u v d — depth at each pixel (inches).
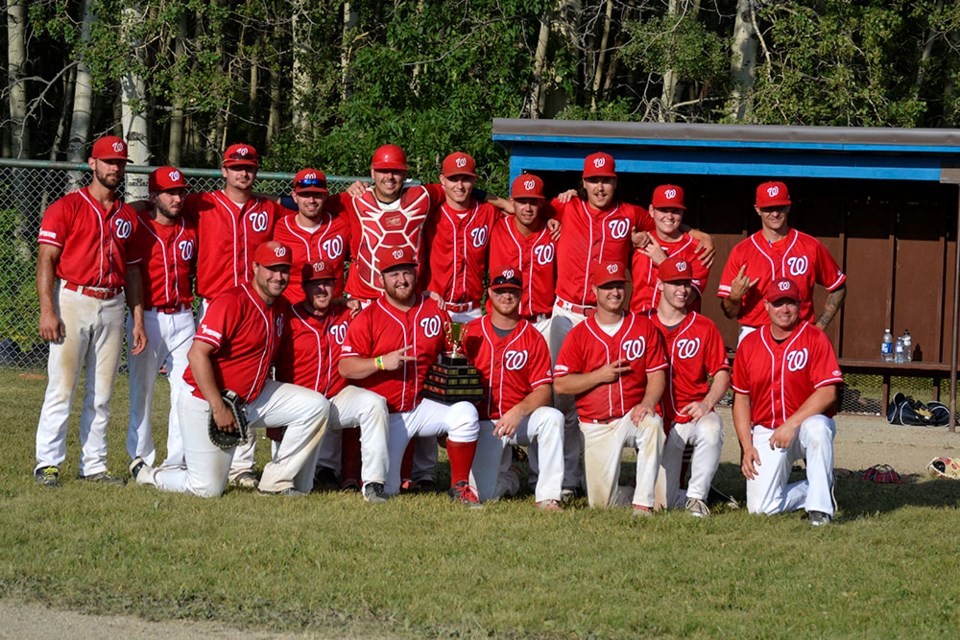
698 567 259.1
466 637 213.0
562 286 352.5
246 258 334.3
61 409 320.2
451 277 349.1
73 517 285.1
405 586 239.0
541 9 794.8
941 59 979.9
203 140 1147.3
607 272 313.6
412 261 316.8
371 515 297.1
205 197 334.3
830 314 349.7
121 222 318.7
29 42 1047.0
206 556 255.4
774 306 310.2
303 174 333.4
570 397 341.1
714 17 1092.5
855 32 882.8
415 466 348.5
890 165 518.3
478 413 324.2
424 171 768.9
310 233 338.6
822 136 513.0
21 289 609.9
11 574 239.3
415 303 324.2
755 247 344.8
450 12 807.7
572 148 531.8
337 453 347.6
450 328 331.0
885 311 573.6
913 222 571.2
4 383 538.9
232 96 893.8
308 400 315.0
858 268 575.8
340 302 335.3
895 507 337.1
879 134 508.7
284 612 223.3
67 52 1047.0
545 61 912.3
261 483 322.3
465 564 255.4
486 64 797.9
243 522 285.3
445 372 319.9
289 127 1013.8
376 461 315.0
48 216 312.7
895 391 634.2
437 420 322.3
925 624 225.0
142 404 336.5
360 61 816.3
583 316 350.9
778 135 514.3
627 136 519.5
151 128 979.9
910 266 572.1
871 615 229.6
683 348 321.1
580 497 342.0
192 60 949.2
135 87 853.2
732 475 386.6
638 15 1077.8
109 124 1144.2
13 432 403.2
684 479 346.6
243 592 232.7
